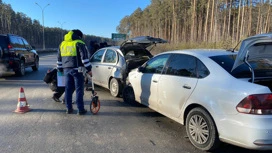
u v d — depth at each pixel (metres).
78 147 4.20
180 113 4.71
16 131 4.84
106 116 5.93
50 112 6.14
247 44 3.76
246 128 3.47
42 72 14.12
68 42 5.84
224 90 3.81
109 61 8.40
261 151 4.18
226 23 46.78
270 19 38.94
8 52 11.32
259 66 4.23
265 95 3.45
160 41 8.88
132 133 4.89
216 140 3.93
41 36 121.12
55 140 4.46
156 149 4.19
